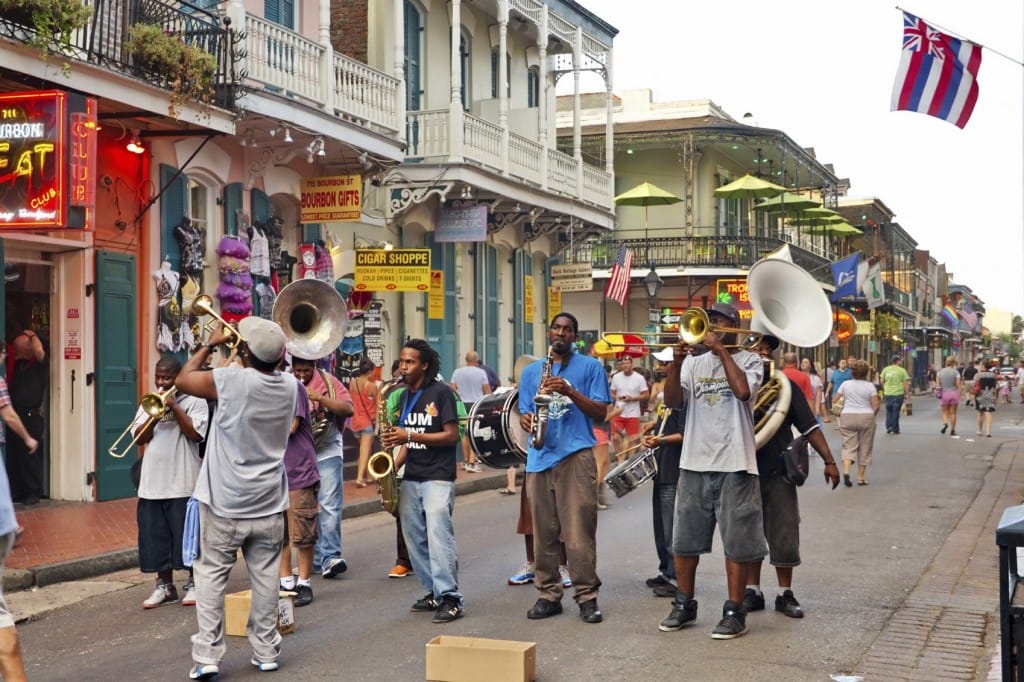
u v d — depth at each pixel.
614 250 37.81
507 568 9.77
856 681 6.29
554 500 7.74
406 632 7.44
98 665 6.84
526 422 7.69
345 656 6.86
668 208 38.94
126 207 13.77
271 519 6.49
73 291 13.19
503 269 25.05
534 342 26.73
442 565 7.69
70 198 10.41
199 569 6.38
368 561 10.30
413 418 7.80
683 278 37.66
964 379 47.44
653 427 8.67
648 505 14.12
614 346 10.63
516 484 17.22
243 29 14.52
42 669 6.79
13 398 12.88
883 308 60.59
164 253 14.30
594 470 7.66
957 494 15.36
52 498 13.24
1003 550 4.38
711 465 7.19
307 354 8.90
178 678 6.47
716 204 39.22
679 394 7.48
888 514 13.27
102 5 12.21
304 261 17.12
